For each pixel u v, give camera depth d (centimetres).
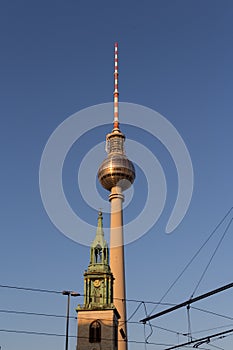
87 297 9919
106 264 10469
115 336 9625
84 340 9319
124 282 13588
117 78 17900
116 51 18225
